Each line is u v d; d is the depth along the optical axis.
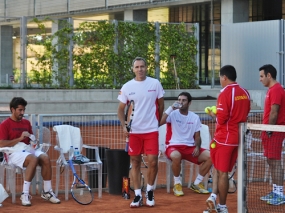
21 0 38.84
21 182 11.70
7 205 9.79
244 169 8.70
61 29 24.92
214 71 29.16
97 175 11.16
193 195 10.83
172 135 10.95
